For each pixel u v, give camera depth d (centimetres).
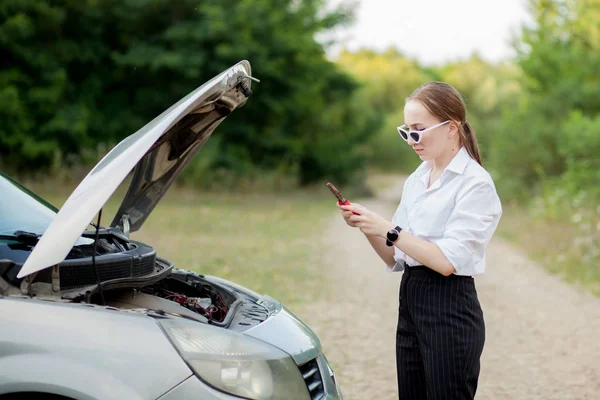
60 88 2367
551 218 1609
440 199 302
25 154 2286
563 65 2102
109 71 2573
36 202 353
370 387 527
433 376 296
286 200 2597
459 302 297
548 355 620
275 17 2620
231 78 313
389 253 337
